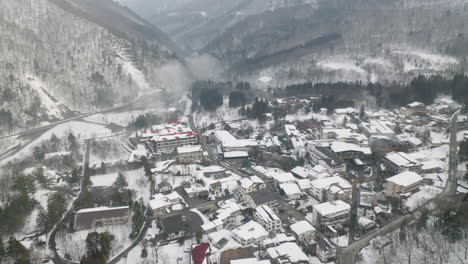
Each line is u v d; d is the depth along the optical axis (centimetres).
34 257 9538
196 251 9425
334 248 9381
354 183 13425
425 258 8419
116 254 9850
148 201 12738
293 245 9625
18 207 10794
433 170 13250
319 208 10906
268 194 12138
